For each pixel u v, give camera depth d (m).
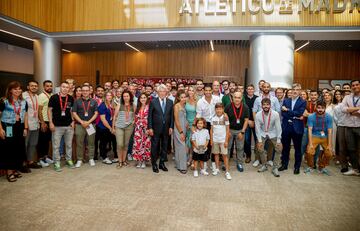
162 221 2.67
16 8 7.00
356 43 9.70
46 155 4.95
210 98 4.82
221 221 2.69
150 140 4.68
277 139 4.35
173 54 12.13
